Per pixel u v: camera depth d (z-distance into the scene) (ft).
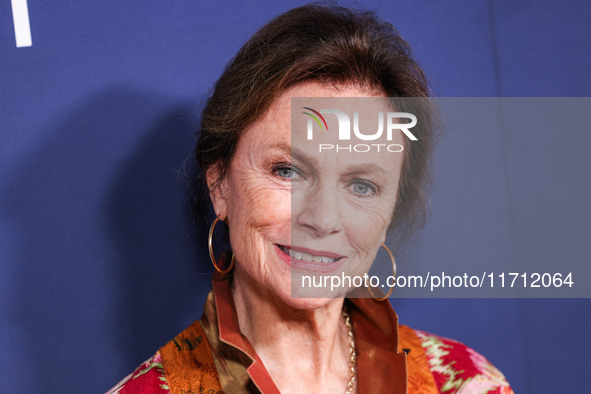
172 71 5.80
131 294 5.75
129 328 5.75
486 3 6.36
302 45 4.16
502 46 6.38
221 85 4.46
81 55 5.67
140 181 5.76
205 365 4.39
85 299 5.67
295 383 4.46
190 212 5.82
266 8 5.95
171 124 5.80
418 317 6.33
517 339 6.48
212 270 5.88
